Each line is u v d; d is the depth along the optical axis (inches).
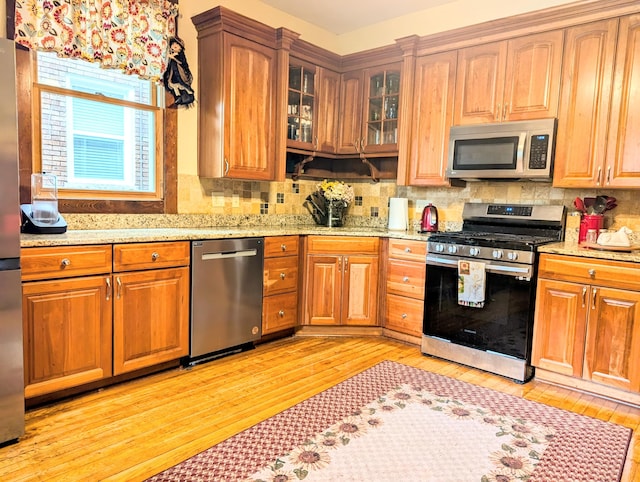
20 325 75.4
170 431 81.4
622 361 97.3
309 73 152.1
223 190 139.5
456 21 143.2
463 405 95.2
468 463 73.2
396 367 117.3
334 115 160.2
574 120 111.9
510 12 132.3
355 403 94.7
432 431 83.4
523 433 83.6
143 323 101.0
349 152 159.9
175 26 119.9
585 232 114.3
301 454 74.7
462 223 142.9
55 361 87.2
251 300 125.0
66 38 97.7
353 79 157.2
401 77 143.4
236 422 85.5
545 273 107.3
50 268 84.5
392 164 158.1
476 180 139.6
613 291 97.3
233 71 125.6
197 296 111.0
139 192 121.2
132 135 120.3
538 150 115.7
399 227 151.3
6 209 72.2
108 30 104.5
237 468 70.4
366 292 141.9
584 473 71.2
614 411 94.7
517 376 110.4
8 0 93.0
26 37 93.0
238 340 122.7
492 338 114.5
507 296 111.6
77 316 89.5
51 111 104.2
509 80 122.2
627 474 71.5
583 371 102.9
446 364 121.1
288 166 154.9
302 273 139.9
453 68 133.0
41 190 94.9
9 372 74.7
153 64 114.2
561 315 105.5
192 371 110.6
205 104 128.7
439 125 136.6
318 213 168.6
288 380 106.6
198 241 109.7
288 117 146.1
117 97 116.1
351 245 140.0
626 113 104.3
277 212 157.2
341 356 124.6
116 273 94.8
